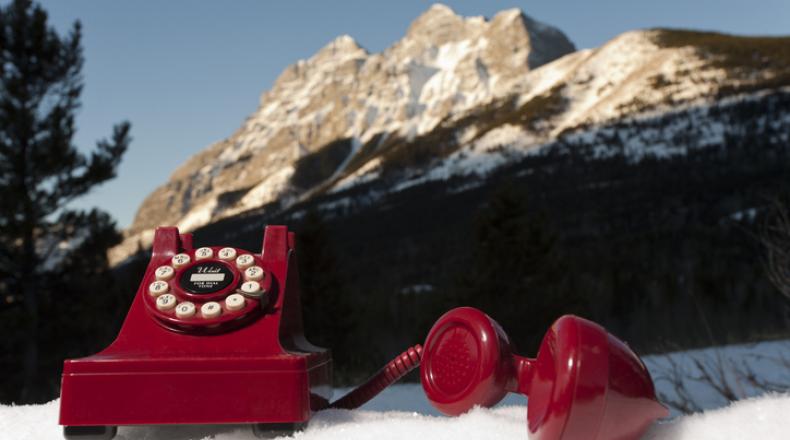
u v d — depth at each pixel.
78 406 1.35
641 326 18.09
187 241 1.74
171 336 1.49
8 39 16.25
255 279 1.60
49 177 16.27
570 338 1.02
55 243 16.83
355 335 14.95
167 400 1.36
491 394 1.33
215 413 1.36
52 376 16.27
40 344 16.53
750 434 1.03
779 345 9.36
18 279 16.39
